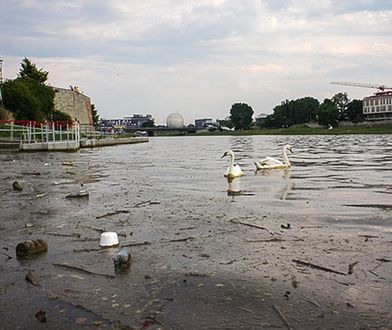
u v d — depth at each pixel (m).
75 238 6.88
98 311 4.16
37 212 9.05
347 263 5.46
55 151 35.66
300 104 162.50
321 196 10.98
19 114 58.78
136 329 3.79
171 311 4.13
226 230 7.28
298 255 5.81
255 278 4.96
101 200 10.61
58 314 4.12
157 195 11.44
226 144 59.09
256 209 9.23
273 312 4.08
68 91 90.94
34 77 77.75
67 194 11.60
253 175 16.47
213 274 5.11
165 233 7.11
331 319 3.92
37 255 5.98
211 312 4.09
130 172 18.39
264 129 165.62
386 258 5.65
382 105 144.12
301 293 4.52
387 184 13.26
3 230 7.48
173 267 5.38
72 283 4.90
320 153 31.03
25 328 3.86
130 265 5.48
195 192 11.98
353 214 8.58
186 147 51.34
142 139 79.62
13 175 16.67
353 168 18.84
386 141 55.16
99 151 39.78
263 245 6.33
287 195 11.24
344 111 152.88
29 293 4.63
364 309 4.12
